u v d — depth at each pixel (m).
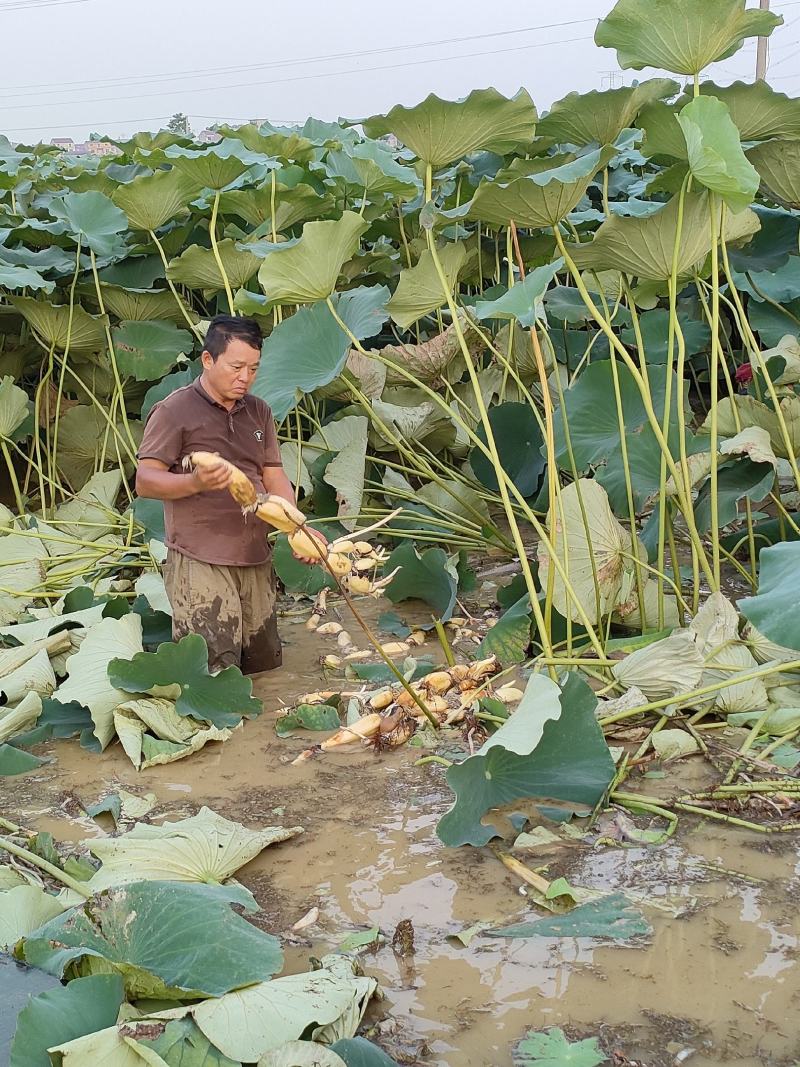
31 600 4.88
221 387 3.68
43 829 2.92
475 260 6.21
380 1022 2.08
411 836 2.82
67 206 6.00
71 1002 1.94
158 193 5.43
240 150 6.12
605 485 4.21
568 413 4.32
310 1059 1.85
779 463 4.38
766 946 2.27
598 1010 2.09
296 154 6.29
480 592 4.85
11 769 3.27
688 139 3.36
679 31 3.35
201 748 3.42
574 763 2.90
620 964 2.23
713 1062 1.94
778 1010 2.07
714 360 3.67
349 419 5.29
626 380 4.26
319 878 2.62
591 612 3.90
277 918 2.45
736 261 4.70
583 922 2.37
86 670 3.54
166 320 6.18
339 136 8.02
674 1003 2.10
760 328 5.14
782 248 4.75
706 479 4.46
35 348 6.64
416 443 5.69
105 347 6.04
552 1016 2.08
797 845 2.69
